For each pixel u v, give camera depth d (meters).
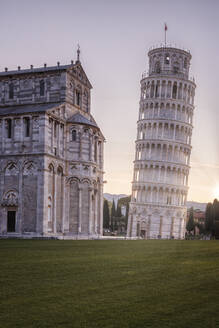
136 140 130.62
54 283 21.56
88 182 71.31
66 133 70.50
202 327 15.73
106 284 21.77
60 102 71.38
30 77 73.56
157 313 17.11
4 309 16.91
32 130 63.88
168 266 28.72
